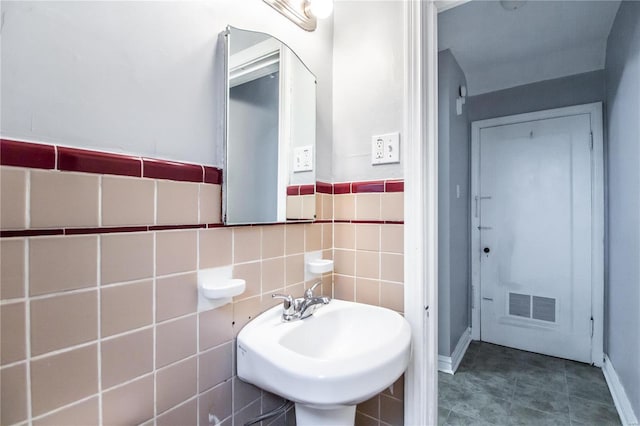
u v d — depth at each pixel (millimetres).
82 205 594
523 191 2516
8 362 509
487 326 2660
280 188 1063
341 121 1332
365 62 1271
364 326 1072
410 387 1125
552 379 2055
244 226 940
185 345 776
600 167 2232
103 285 624
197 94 810
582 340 2281
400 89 1180
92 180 608
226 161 867
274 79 1036
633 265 1555
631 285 1589
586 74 2316
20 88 526
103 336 624
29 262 531
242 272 933
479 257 2693
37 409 539
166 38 743
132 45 678
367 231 1248
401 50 1182
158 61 726
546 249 2424
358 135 1282
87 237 601
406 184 1148
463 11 1819
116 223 643
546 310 2420
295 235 1146
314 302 1032
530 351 2473
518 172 2539
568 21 1911
